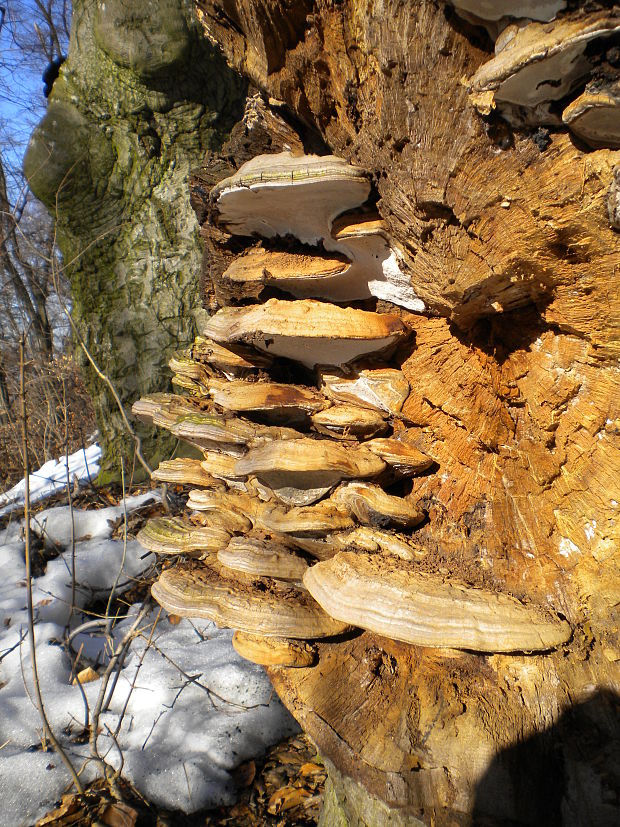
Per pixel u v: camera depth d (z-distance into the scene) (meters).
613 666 1.64
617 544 1.70
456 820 1.53
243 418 2.42
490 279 1.58
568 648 1.71
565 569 1.82
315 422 2.22
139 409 2.90
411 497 2.18
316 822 2.77
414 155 1.51
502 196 1.39
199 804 2.88
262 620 1.98
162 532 2.50
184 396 2.96
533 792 1.54
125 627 4.39
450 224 1.60
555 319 1.61
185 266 6.42
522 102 1.19
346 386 2.23
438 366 2.03
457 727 1.69
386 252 1.88
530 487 1.88
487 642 1.59
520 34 1.09
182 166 6.34
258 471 1.97
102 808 2.76
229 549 2.17
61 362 8.30
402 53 1.32
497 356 1.85
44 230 8.45
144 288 6.48
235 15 1.76
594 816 1.45
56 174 6.16
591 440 1.68
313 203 1.79
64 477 7.59
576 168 1.24
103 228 6.55
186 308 6.48
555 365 1.69
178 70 5.75
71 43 6.30
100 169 6.34
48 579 4.83
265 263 2.12
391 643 2.04
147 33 5.45
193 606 2.11
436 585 1.74
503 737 1.63
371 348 2.05
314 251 2.10
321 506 2.05
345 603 1.73
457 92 1.30
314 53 1.58
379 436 2.23
